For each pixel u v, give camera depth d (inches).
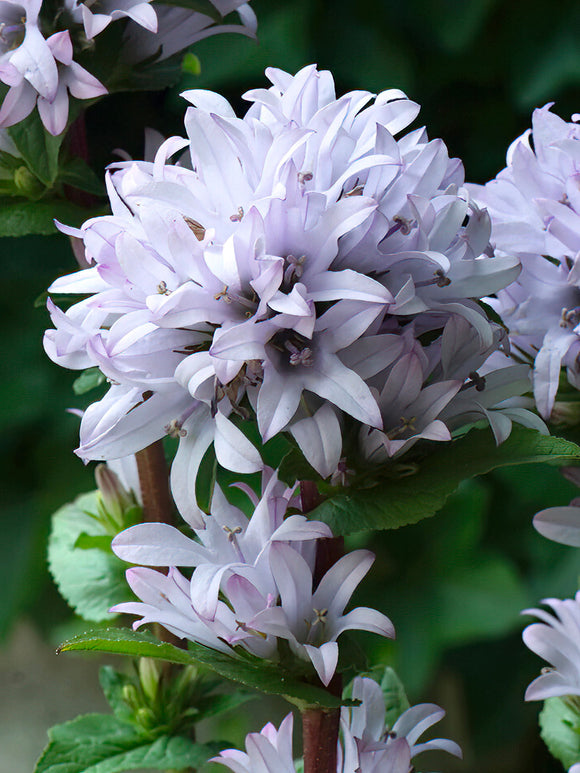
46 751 17.6
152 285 14.1
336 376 13.9
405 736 16.4
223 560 14.9
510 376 14.9
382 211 14.4
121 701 18.3
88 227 14.4
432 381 14.8
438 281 14.3
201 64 28.9
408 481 14.6
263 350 13.7
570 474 16.1
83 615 18.4
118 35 16.9
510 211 16.3
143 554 14.6
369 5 29.6
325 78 15.1
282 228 13.9
